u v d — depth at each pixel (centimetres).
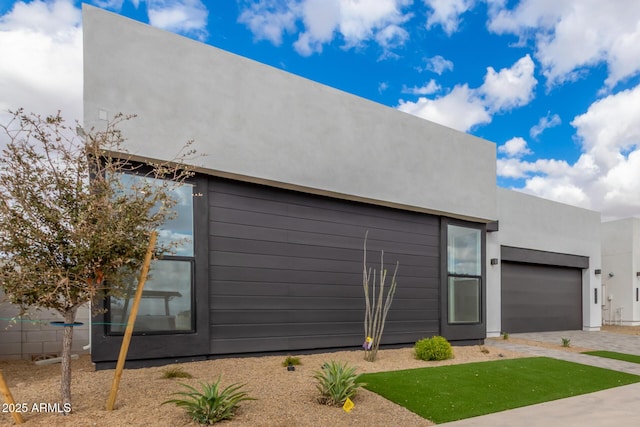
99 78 543
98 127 534
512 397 515
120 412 364
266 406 405
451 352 759
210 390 368
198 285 615
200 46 632
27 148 347
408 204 870
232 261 658
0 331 638
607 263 1873
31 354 654
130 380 482
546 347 995
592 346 1055
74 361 622
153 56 589
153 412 367
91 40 542
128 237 366
